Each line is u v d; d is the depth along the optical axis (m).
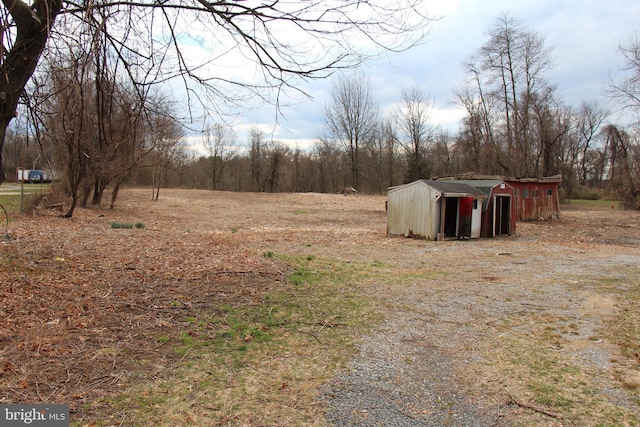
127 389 3.71
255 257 9.80
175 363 4.29
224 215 26.36
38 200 18.81
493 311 6.77
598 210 36.41
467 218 17.66
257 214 27.81
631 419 3.56
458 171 55.78
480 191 18.00
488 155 44.31
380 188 59.75
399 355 4.89
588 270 10.60
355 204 37.81
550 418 3.57
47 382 3.68
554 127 46.72
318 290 7.54
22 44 4.17
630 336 5.59
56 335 4.62
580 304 7.22
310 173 63.78
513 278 9.47
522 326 6.03
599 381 4.27
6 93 4.12
